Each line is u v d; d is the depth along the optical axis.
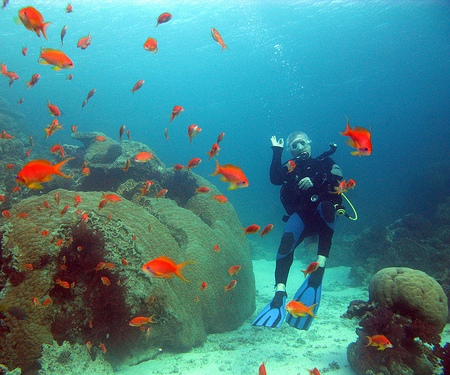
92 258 3.90
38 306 3.60
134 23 27.66
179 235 6.28
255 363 4.15
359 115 71.06
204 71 44.16
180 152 81.06
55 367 3.36
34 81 5.50
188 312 5.16
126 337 3.99
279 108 64.19
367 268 10.09
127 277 4.07
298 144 5.64
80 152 9.87
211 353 4.63
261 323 4.09
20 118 20.02
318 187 5.16
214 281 5.97
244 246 8.00
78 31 27.72
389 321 3.67
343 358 4.21
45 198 4.60
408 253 9.62
